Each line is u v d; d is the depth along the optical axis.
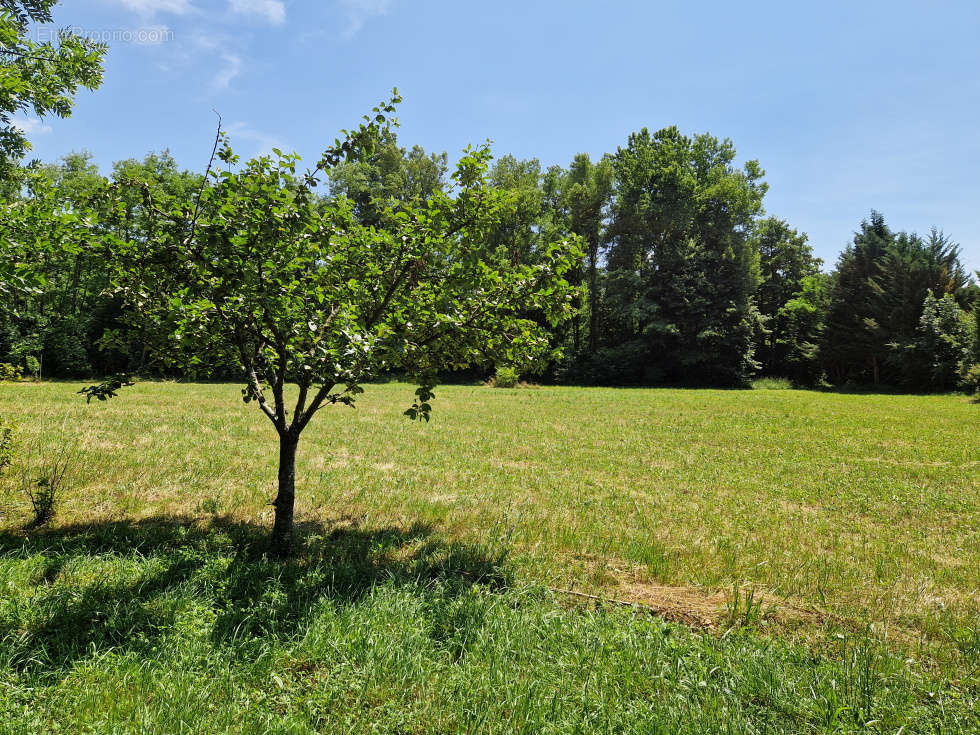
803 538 7.19
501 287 6.12
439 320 5.39
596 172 53.84
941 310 43.31
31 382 33.28
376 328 5.03
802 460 12.82
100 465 9.08
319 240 5.53
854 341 49.94
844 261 53.97
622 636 4.01
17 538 5.77
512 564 5.72
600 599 4.96
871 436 16.77
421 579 5.20
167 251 4.76
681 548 6.58
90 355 41.16
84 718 2.87
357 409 21.81
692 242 51.56
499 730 2.97
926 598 5.21
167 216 4.89
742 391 42.69
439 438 14.45
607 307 57.25
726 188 50.66
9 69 6.95
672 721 3.02
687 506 8.63
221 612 4.16
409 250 5.75
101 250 4.73
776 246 63.34
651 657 3.77
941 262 48.78
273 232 4.92
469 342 5.97
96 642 3.68
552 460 12.06
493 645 3.85
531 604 4.75
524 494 8.91
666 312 52.16
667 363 51.91
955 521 8.08
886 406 27.67
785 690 3.39
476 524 7.23
